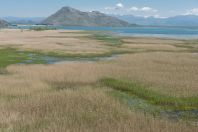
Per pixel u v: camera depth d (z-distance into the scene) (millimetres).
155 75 24688
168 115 14164
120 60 35719
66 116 12344
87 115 12562
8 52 45562
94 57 42281
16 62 35375
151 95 17875
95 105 14492
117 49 52656
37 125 10945
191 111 15008
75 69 27797
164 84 20953
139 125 11023
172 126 11164
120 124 10984
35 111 13211
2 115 12078
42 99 15578
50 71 26391
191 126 11734
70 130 10188
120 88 20156
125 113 13172
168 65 31203
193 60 35688
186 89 19359
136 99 17344
